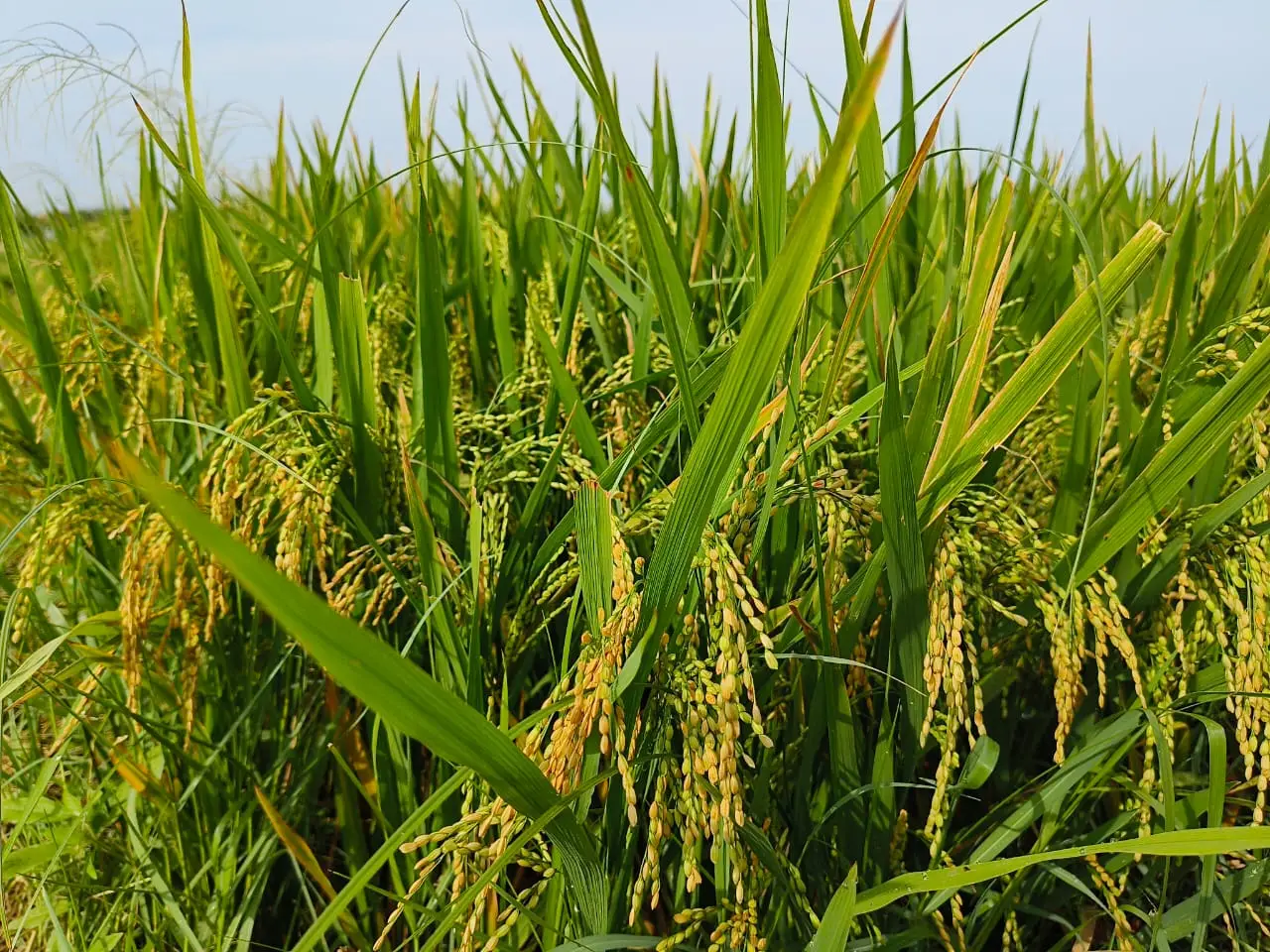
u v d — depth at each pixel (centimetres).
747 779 57
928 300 73
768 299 37
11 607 59
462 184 93
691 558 44
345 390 64
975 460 51
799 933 56
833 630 52
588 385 85
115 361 83
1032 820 55
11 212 70
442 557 61
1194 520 59
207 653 69
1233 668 54
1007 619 61
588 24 37
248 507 64
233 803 68
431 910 50
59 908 69
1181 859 62
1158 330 73
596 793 59
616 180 107
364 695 34
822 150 75
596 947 49
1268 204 60
